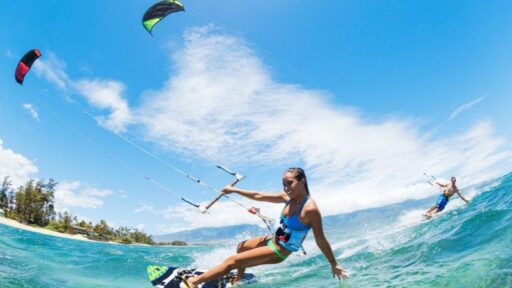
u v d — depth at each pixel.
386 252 6.82
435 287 3.95
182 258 11.18
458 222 7.88
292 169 4.30
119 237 61.03
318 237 4.12
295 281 5.71
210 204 5.57
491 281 3.69
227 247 14.73
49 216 59.25
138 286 6.53
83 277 7.41
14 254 9.25
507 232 5.46
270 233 5.12
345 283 4.98
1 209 55.16
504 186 11.89
